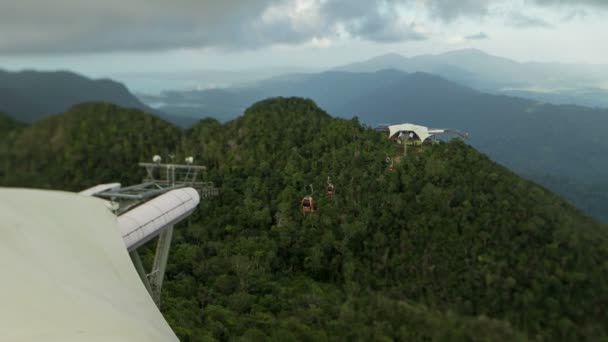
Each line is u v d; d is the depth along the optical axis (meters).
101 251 29.05
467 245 62.72
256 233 73.00
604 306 53.69
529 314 53.12
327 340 48.16
